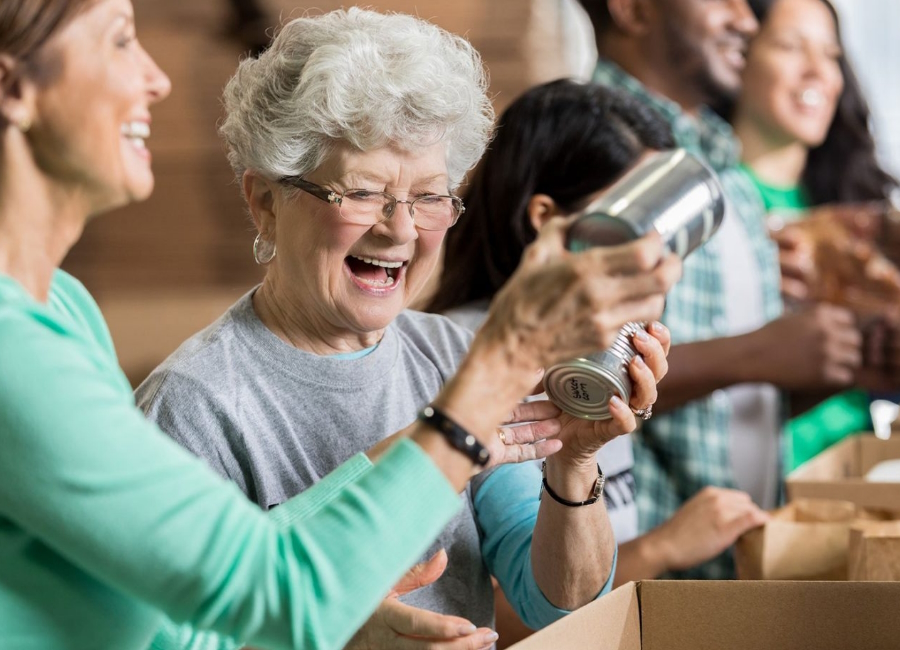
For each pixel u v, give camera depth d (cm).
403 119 132
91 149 93
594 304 92
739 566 196
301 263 138
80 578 95
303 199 135
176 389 137
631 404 124
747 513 196
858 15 364
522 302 93
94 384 89
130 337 412
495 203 204
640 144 201
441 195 140
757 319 345
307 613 89
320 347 144
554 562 142
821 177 360
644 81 353
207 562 88
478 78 145
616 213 99
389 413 146
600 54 359
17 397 85
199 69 399
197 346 142
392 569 91
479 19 374
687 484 316
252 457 137
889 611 121
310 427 141
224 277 409
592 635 119
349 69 129
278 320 144
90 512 87
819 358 330
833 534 189
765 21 351
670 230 102
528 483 156
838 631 123
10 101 90
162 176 407
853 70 362
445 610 148
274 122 133
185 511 88
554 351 95
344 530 91
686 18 348
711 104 352
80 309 113
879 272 349
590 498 139
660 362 121
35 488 86
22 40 89
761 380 325
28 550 92
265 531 91
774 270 349
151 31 398
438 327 161
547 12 367
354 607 90
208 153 404
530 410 130
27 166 93
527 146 201
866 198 357
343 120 129
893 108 364
